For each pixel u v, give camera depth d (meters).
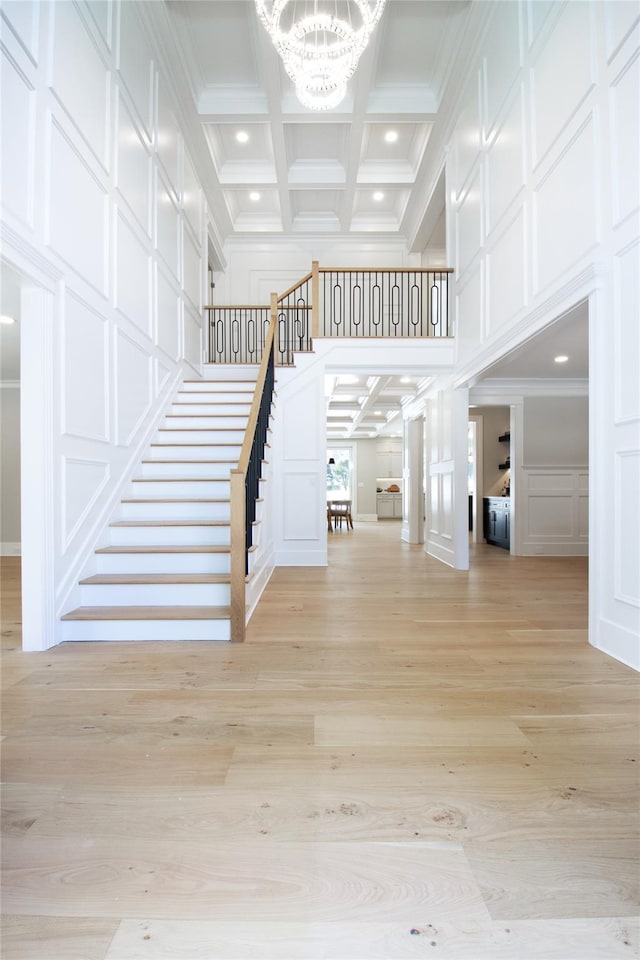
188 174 6.11
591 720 1.99
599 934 1.04
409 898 1.12
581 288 2.89
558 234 3.21
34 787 1.54
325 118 5.75
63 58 2.99
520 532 7.02
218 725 1.94
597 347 2.75
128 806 1.45
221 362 7.49
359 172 7.05
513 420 7.00
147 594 3.26
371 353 5.87
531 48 3.56
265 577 4.73
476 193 4.87
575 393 6.96
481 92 4.66
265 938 1.03
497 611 3.71
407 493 8.85
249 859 1.24
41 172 2.76
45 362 2.82
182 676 2.44
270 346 5.22
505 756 1.72
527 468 7.01
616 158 2.60
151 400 4.76
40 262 2.72
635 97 2.45
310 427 5.87
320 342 5.88
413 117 5.73
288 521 5.86
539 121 3.46
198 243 6.68
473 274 5.01
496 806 1.45
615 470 2.63
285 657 2.71
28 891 1.15
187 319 6.10
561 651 2.80
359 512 15.36
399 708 2.09
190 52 5.16
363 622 3.39
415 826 1.36
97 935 1.04
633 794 1.51
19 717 2.01
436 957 0.98
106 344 3.68
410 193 7.30
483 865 1.22
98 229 3.52
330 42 4.82
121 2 3.92
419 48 5.19
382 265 8.48
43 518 2.83
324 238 8.45
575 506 7.02
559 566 5.96
